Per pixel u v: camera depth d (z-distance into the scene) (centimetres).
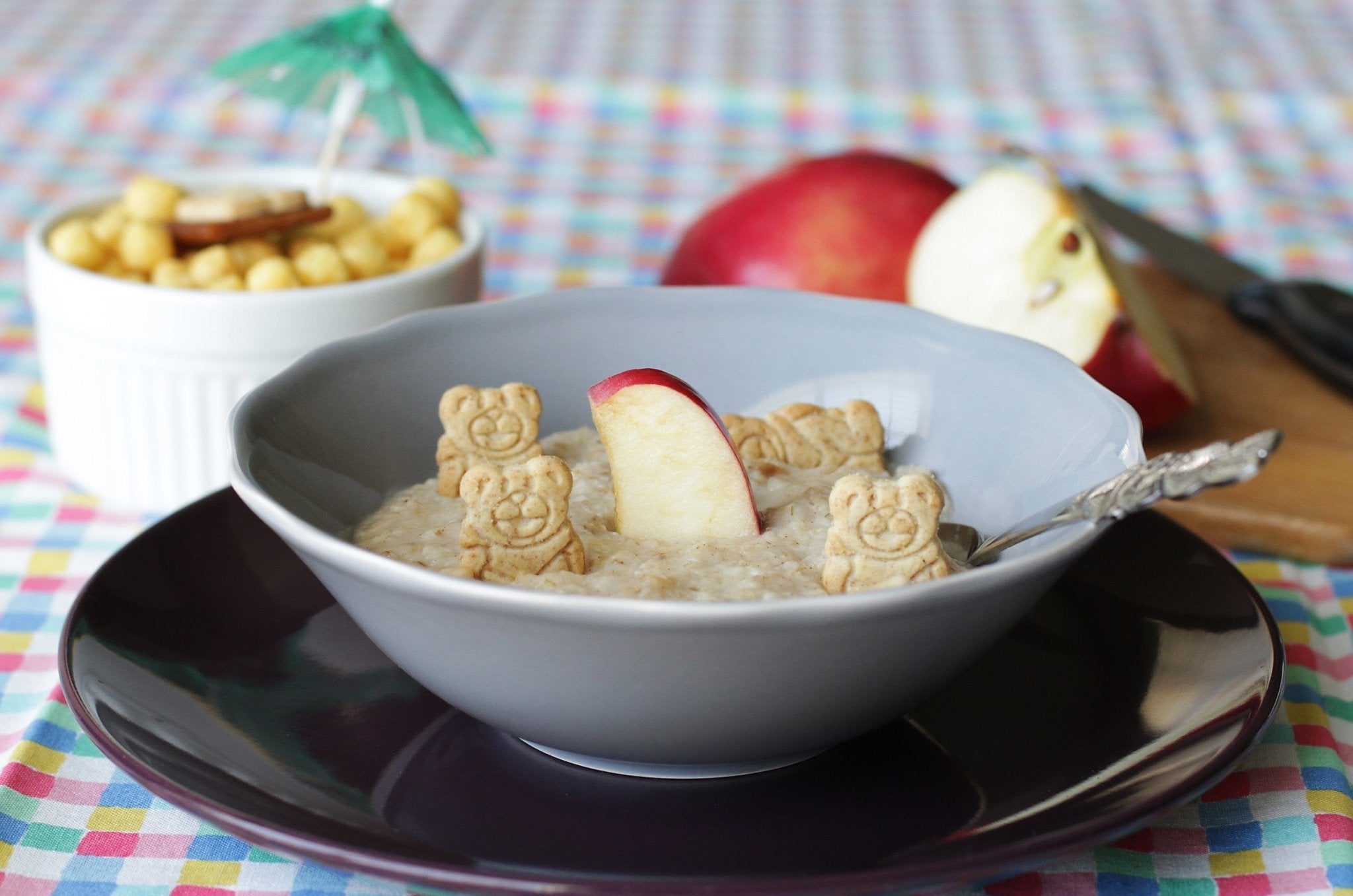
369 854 47
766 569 52
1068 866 51
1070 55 134
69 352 65
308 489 54
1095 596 56
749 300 60
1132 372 68
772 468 57
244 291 65
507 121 117
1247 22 145
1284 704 55
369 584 47
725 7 150
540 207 100
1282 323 78
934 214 73
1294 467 68
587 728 49
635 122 118
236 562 56
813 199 74
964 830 48
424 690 53
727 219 75
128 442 65
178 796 48
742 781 50
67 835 51
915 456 58
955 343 58
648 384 53
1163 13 147
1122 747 50
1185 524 64
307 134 113
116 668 52
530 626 47
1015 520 55
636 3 150
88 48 129
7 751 54
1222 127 115
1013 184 70
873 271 73
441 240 68
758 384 60
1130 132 117
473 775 50
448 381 58
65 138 111
